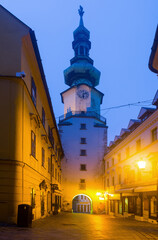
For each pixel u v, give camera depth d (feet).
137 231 33.45
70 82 163.43
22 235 24.26
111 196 107.45
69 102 146.30
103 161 131.03
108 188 116.78
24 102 37.63
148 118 67.15
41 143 55.01
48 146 68.80
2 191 33.30
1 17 38.68
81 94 142.31
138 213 72.13
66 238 24.16
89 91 143.84
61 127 135.03
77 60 163.84
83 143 132.77
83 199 134.51
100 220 56.80
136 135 78.79
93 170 129.70
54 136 88.12
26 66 40.88
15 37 38.04
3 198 33.09
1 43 37.70
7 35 38.06
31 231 27.66
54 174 86.63
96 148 132.67
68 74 157.28
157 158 62.28
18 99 36.35
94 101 146.72
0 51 37.45
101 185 128.06
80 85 143.74
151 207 62.13
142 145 73.67
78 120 135.54
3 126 35.29
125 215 83.82
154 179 62.75
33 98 46.16
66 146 132.16
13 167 34.27
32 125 43.75
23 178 35.60
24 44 39.32
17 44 37.83
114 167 105.91
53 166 83.10
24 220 30.83
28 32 37.93
